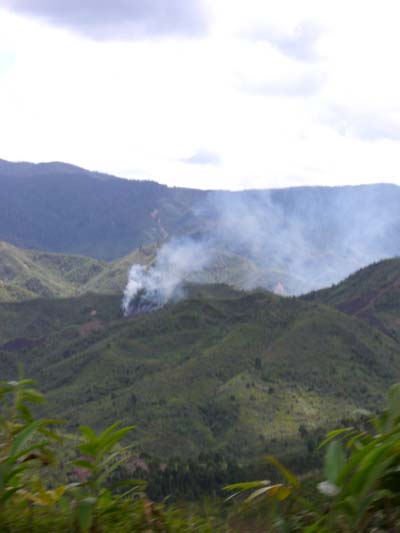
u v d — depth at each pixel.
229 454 164.50
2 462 3.03
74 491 3.05
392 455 2.49
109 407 198.50
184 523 3.17
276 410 197.88
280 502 2.84
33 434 3.04
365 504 2.50
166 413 189.50
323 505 2.68
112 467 3.06
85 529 2.90
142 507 3.20
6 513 3.05
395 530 2.52
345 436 2.74
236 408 194.50
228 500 3.05
